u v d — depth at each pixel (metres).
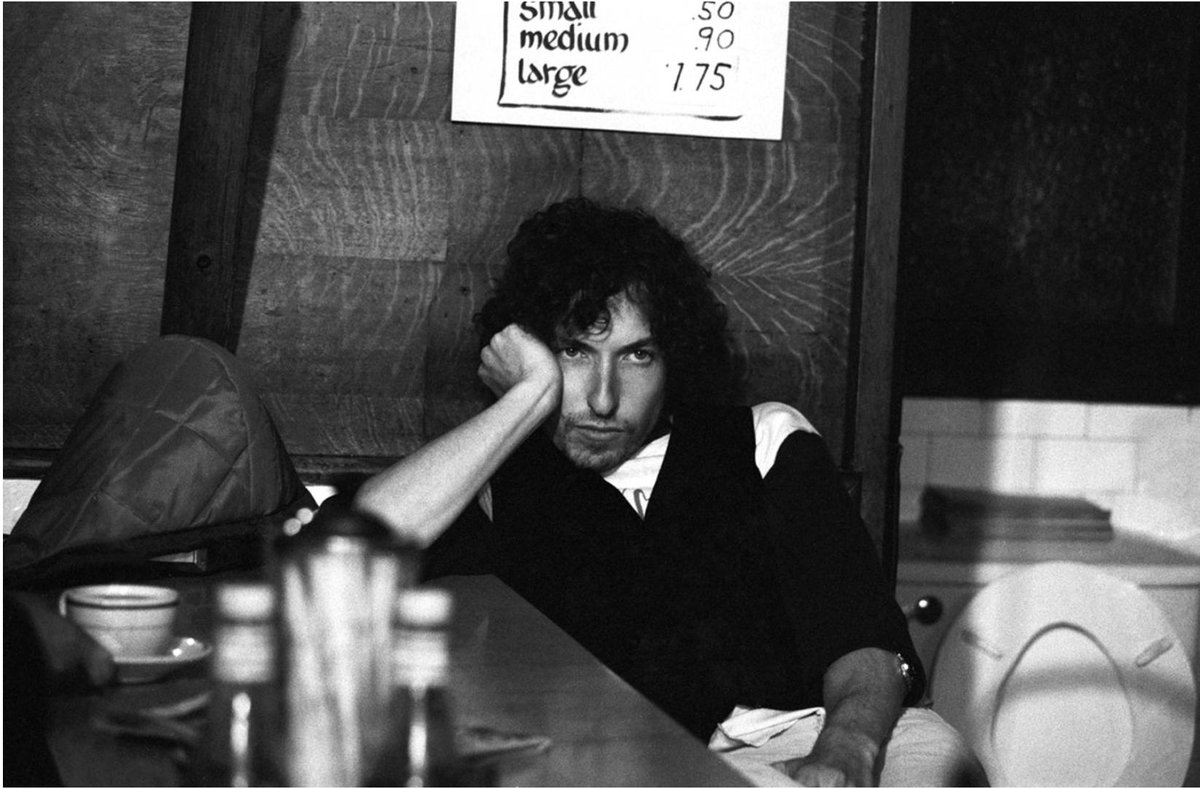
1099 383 3.01
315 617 1.06
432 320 2.30
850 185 2.39
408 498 1.79
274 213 2.24
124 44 2.19
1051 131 3.00
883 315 2.34
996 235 2.99
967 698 2.67
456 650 1.41
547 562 1.96
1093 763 2.70
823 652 1.84
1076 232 3.01
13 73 2.16
